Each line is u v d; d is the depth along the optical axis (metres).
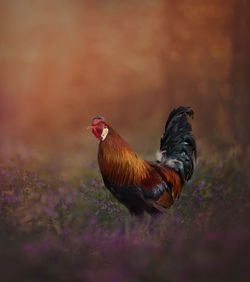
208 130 48.12
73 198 19.64
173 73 56.88
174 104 59.31
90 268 14.52
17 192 19.70
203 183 23.14
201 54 51.12
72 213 16.83
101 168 18.94
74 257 15.21
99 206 20.03
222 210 19.34
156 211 19.02
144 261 14.06
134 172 18.55
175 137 21.48
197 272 13.35
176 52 53.81
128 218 18.38
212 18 47.44
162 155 21.34
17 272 13.64
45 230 16.16
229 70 44.25
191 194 22.75
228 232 15.81
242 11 41.03
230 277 13.12
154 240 16.34
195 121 54.28
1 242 15.18
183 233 16.83
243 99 40.97
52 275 13.70
